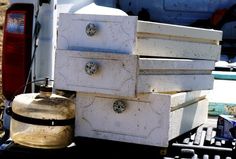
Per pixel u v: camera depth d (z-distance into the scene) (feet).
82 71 5.70
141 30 5.54
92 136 5.86
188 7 10.79
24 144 5.90
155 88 5.73
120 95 5.52
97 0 9.10
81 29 5.72
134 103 5.66
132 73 5.44
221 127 6.17
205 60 6.57
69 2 7.75
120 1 10.68
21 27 7.06
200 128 6.72
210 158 5.77
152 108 5.59
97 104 5.81
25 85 7.04
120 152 5.82
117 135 5.76
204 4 10.78
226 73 8.14
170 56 6.01
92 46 5.67
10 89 7.16
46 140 5.83
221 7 10.77
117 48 5.54
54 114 5.78
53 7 7.07
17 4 7.13
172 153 5.85
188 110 6.35
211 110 7.44
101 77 5.60
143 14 10.69
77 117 5.90
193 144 5.96
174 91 6.07
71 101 5.99
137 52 5.56
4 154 5.88
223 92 7.66
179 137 6.19
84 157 5.78
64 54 5.78
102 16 5.60
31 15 7.06
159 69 5.74
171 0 10.75
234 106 7.38
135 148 5.78
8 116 7.15
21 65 7.09
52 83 7.06
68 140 5.94
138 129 5.67
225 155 5.74
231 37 10.61
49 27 7.08
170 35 5.94
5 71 7.17
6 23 7.14
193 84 6.41
